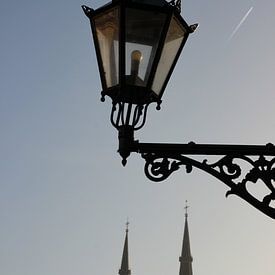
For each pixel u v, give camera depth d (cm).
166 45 432
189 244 7650
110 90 423
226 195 433
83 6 436
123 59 414
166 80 433
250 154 443
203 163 438
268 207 426
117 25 420
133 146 426
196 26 445
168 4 416
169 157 433
